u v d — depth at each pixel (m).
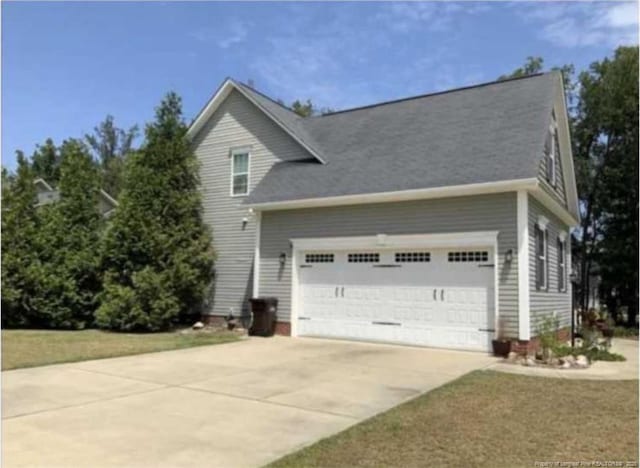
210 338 14.43
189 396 7.25
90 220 18.48
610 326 14.88
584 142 25.80
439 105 16.34
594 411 6.48
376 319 13.52
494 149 12.78
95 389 7.66
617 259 23.53
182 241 17.33
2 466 4.48
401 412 6.38
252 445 5.12
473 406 6.71
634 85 24.05
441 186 12.09
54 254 17.53
